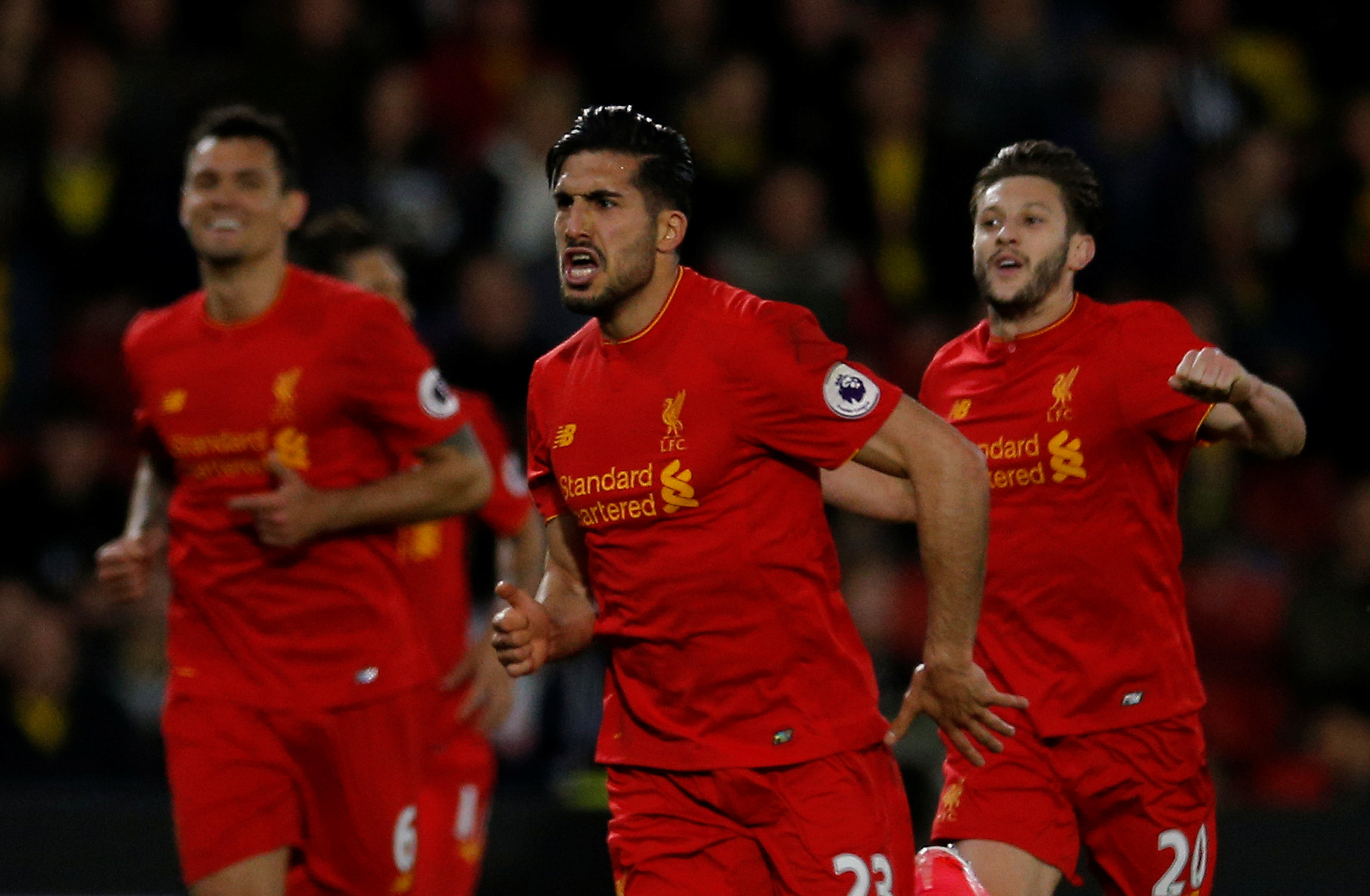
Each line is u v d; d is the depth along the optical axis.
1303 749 28.88
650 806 14.09
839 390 13.27
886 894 13.76
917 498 13.36
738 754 13.68
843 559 27.38
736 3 35.81
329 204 31.41
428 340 29.59
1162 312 16.31
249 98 32.97
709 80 34.66
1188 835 16.75
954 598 13.40
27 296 31.56
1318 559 30.72
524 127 33.12
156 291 32.31
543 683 26.14
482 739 20.92
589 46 37.38
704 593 13.55
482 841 21.03
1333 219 35.97
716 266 31.75
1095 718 16.27
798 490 13.71
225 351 17.02
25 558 28.09
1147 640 16.34
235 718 16.92
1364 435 33.72
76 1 34.66
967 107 35.56
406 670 17.67
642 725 14.07
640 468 13.52
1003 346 16.78
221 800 16.78
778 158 34.03
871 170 34.19
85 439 28.64
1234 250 35.00
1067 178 16.66
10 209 31.91
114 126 32.84
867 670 14.04
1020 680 16.38
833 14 35.97
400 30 35.91
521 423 28.69
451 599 20.47
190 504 17.19
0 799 23.62
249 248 16.91
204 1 36.16
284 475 16.30
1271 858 22.86
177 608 17.36
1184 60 38.19
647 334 13.67
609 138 13.59
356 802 17.33
